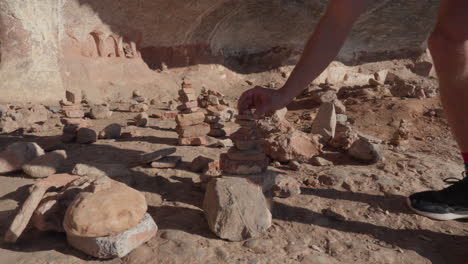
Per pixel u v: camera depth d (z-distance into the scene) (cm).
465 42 175
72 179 250
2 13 697
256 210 203
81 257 179
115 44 995
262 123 424
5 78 701
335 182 274
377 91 732
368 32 1508
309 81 175
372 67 1597
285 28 1359
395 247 195
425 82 862
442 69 185
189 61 1209
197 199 247
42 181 235
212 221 198
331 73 1434
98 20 938
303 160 329
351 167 314
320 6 1332
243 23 1291
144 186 269
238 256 180
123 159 337
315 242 198
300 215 226
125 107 707
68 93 513
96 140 410
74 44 898
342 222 220
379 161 329
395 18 1473
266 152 334
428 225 217
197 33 1200
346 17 166
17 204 238
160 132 471
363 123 530
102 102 827
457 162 344
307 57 172
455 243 199
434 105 578
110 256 176
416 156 350
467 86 182
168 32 1114
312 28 1391
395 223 219
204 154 357
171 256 177
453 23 174
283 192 248
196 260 175
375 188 267
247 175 240
